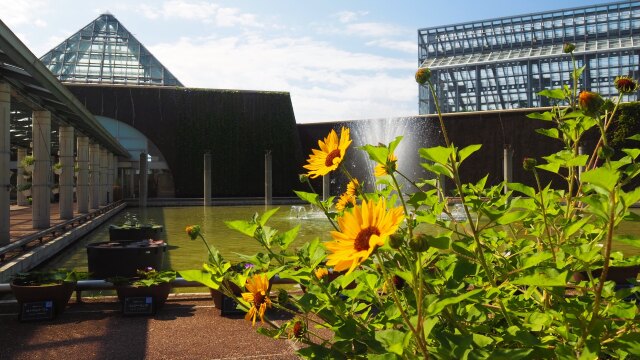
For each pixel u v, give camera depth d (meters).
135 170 56.12
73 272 6.80
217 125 53.59
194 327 6.01
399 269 1.94
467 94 81.81
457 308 1.95
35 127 17.50
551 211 2.29
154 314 6.61
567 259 2.07
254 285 2.12
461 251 1.84
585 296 2.05
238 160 53.62
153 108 52.84
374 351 1.80
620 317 1.80
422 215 2.16
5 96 13.26
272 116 54.88
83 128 24.69
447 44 84.81
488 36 82.31
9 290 7.11
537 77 77.12
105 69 62.78
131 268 9.88
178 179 52.44
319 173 1.99
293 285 8.08
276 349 5.16
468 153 1.88
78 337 5.61
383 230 1.35
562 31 77.94
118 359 4.89
